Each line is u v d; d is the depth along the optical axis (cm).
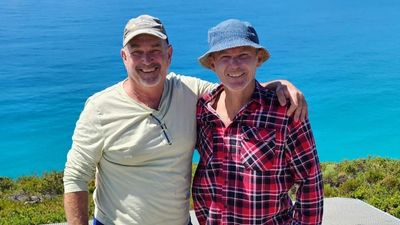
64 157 2020
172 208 389
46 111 2692
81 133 387
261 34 4947
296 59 3803
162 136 379
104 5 7769
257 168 348
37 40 4812
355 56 3878
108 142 380
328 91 2919
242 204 354
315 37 4753
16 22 5988
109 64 3828
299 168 355
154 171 381
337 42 4481
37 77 3441
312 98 2789
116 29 5481
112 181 387
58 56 4109
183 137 385
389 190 930
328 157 1958
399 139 2138
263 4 7688
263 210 353
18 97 2958
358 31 5084
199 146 385
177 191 389
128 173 382
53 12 6969
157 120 380
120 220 388
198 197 378
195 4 7688
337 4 7700
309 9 7069
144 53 377
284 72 3416
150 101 383
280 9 7062
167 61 389
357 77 3225
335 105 2642
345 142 2114
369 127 2295
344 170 1134
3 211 837
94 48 4428
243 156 352
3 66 3759
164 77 386
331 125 2339
